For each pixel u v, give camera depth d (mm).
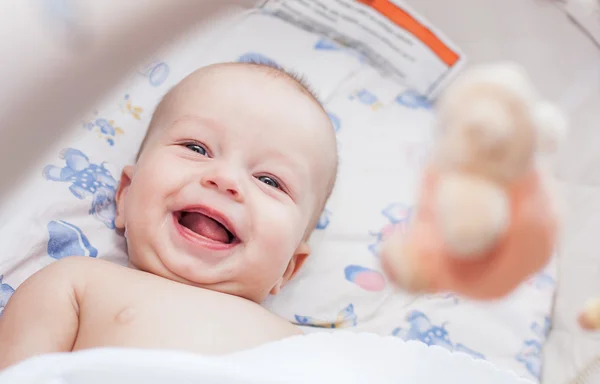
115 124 1047
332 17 1271
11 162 677
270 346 718
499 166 514
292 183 923
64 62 665
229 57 1180
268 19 1266
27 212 919
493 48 1303
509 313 1073
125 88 938
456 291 543
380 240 1105
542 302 1101
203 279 867
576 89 1247
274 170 913
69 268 830
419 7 1308
